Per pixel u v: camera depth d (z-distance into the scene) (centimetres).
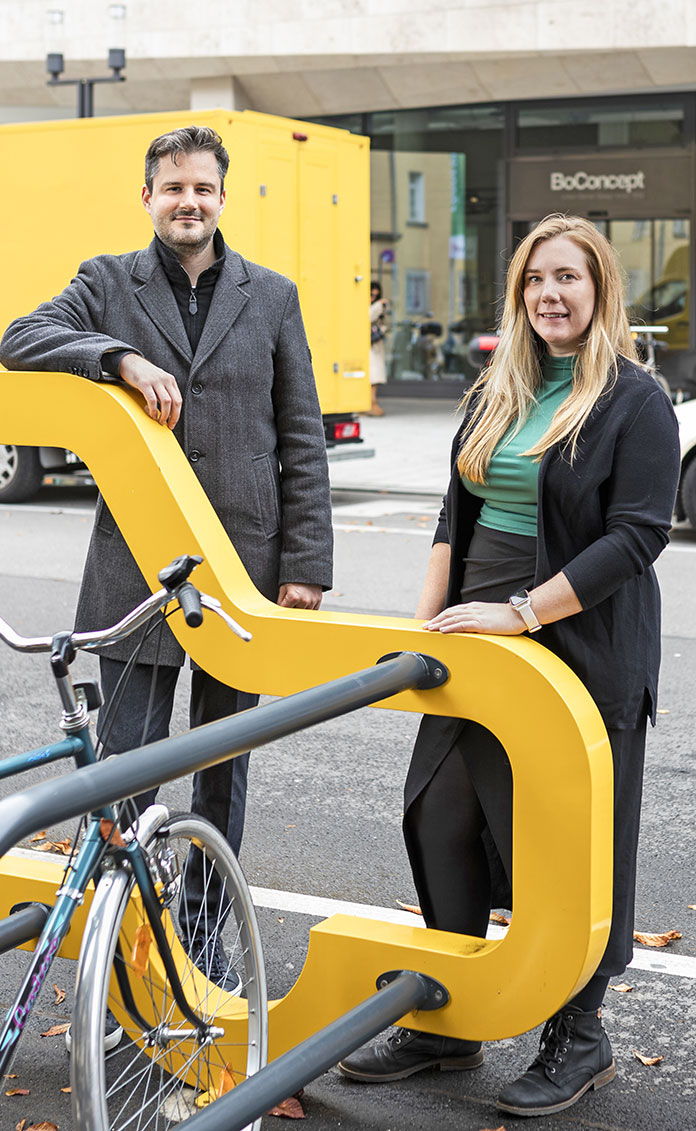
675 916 404
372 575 905
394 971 287
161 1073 288
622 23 1886
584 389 285
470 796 300
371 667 258
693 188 2127
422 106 2192
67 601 834
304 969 296
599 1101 300
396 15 1981
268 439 342
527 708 269
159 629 324
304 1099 301
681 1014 343
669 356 2097
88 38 2097
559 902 269
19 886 311
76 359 312
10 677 676
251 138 1148
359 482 1356
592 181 2178
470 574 305
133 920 269
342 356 1298
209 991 305
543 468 285
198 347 333
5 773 226
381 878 429
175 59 2088
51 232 1209
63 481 1262
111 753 330
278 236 1189
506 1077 312
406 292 2317
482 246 2264
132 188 1162
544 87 2077
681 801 500
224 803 342
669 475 282
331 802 500
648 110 2133
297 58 2053
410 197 2288
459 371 2308
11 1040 218
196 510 311
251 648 298
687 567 936
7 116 2345
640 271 2175
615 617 288
